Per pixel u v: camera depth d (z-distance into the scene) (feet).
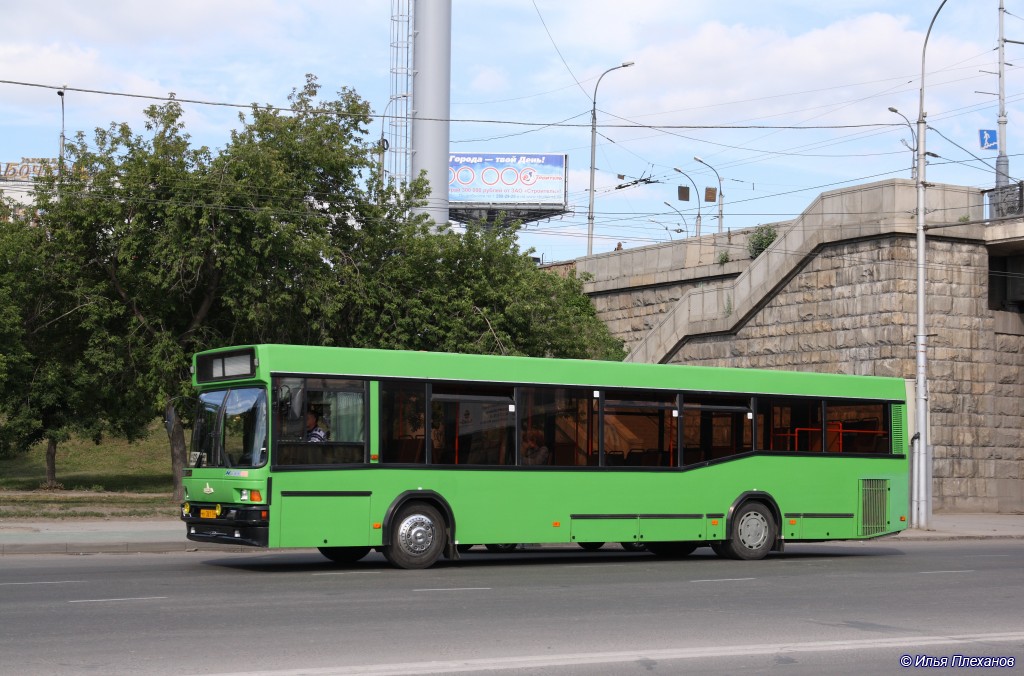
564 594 45.27
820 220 112.78
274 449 51.75
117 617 36.52
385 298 104.37
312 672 27.66
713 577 53.93
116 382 104.99
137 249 94.12
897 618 40.09
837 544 83.82
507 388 58.18
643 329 142.00
